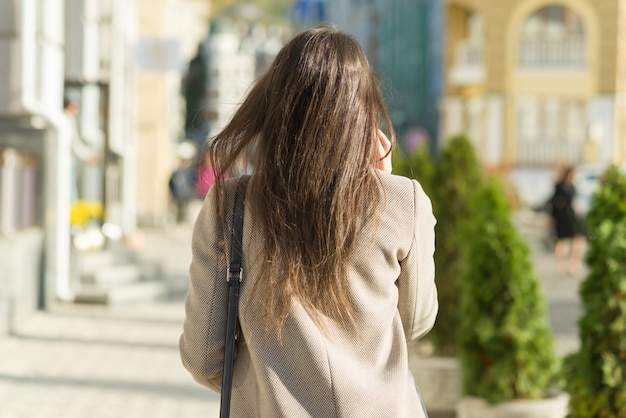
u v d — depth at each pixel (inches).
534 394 267.9
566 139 1833.2
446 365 306.5
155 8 1162.6
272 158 103.8
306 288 100.0
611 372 213.3
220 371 105.3
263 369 99.5
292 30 3846.0
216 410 315.3
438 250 335.3
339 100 103.6
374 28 2861.7
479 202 276.1
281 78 106.0
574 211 797.9
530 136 1843.0
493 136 1849.2
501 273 266.1
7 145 502.9
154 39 906.7
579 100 1829.5
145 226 1181.1
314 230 101.3
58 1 488.1
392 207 104.2
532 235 1203.2
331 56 105.6
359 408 98.0
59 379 354.0
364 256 102.3
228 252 103.7
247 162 109.0
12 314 443.2
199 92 1907.0
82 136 713.6
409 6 2319.1
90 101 743.7
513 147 1843.0
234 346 102.5
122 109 825.5
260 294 101.0
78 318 493.7
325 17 3508.9
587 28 1815.9
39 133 506.6
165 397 331.6
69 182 536.4
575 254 800.9
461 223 335.9
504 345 265.7
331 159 102.1
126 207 904.3
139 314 521.3
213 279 104.3
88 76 592.7
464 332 270.8
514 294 264.8
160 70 908.6
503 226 269.3
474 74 1889.8
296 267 100.3
